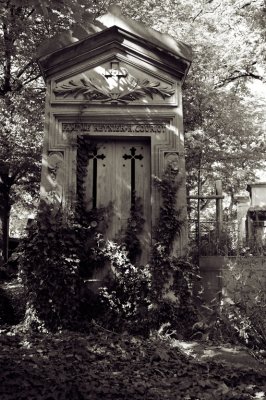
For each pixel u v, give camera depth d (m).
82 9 7.39
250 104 21.62
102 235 9.09
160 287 8.48
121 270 8.78
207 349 7.10
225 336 7.77
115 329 8.30
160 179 9.02
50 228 8.55
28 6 7.01
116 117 9.25
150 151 9.50
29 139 15.76
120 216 9.31
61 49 9.27
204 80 14.52
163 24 15.45
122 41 9.44
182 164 9.09
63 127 9.24
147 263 8.84
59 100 9.29
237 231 9.95
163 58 9.38
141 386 5.31
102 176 9.45
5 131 15.68
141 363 6.30
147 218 9.29
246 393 5.35
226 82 19.58
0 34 15.53
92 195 9.36
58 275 8.33
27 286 8.32
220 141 16.94
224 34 17.64
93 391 5.02
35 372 5.26
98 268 8.94
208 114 14.77
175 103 9.30
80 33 9.34
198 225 9.64
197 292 8.80
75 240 8.61
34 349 6.44
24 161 16.70
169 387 5.47
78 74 9.41
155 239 8.72
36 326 8.14
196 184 15.79
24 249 8.44
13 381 4.98
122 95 9.29
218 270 8.84
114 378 5.53
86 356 6.34
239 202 12.91
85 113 9.24
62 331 7.83
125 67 9.46
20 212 29.94
